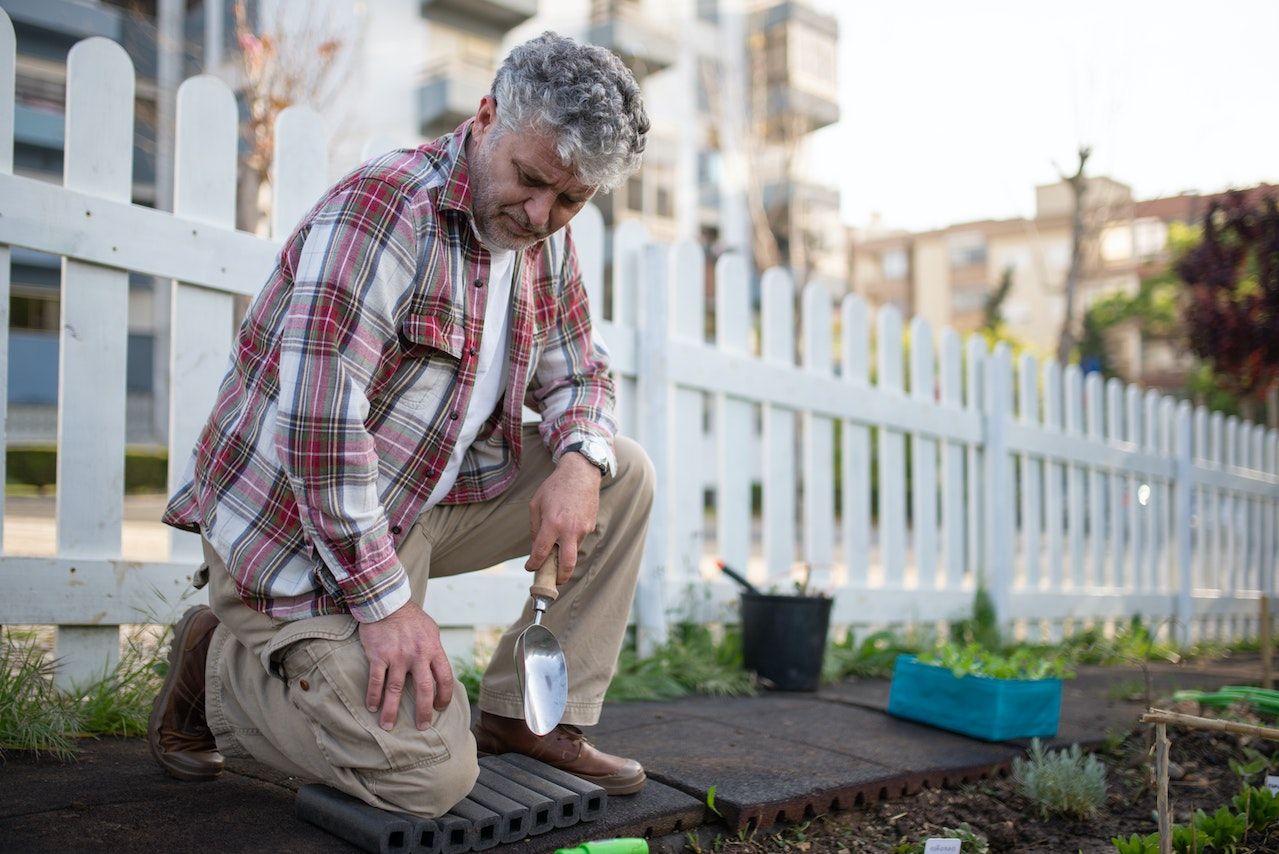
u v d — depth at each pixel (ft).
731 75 69.41
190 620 6.21
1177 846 6.36
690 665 10.86
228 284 8.72
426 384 5.69
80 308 8.04
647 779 6.91
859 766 7.63
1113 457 19.25
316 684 5.30
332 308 5.20
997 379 16.37
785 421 13.42
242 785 6.19
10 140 7.72
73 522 8.04
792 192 63.41
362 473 5.24
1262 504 25.04
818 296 13.96
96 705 7.36
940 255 131.54
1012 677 8.89
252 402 5.57
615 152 5.24
